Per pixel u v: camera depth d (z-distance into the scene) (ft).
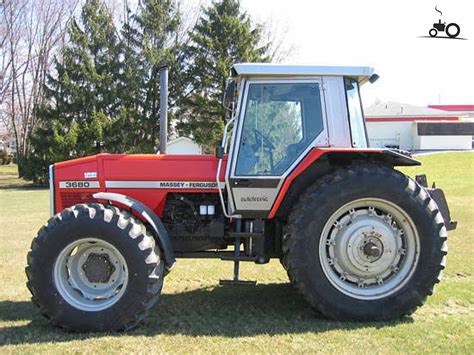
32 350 10.36
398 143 123.44
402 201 12.10
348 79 13.03
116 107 85.71
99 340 10.94
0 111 104.73
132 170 13.67
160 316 12.73
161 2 93.97
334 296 12.03
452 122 119.55
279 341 10.79
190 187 13.53
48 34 99.19
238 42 88.58
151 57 86.63
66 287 11.89
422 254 12.16
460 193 43.75
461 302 13.64
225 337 11.08
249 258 12.91
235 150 12.83
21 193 61.00
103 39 86.74
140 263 11.49
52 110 81.41
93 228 11.55
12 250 22.61
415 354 10.01
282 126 12.88
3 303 14.19
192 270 18.07
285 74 12.64
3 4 95.25
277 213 13.08
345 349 10.28
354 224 12.36
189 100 88.02
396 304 12.08
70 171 13.85
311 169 12.89
